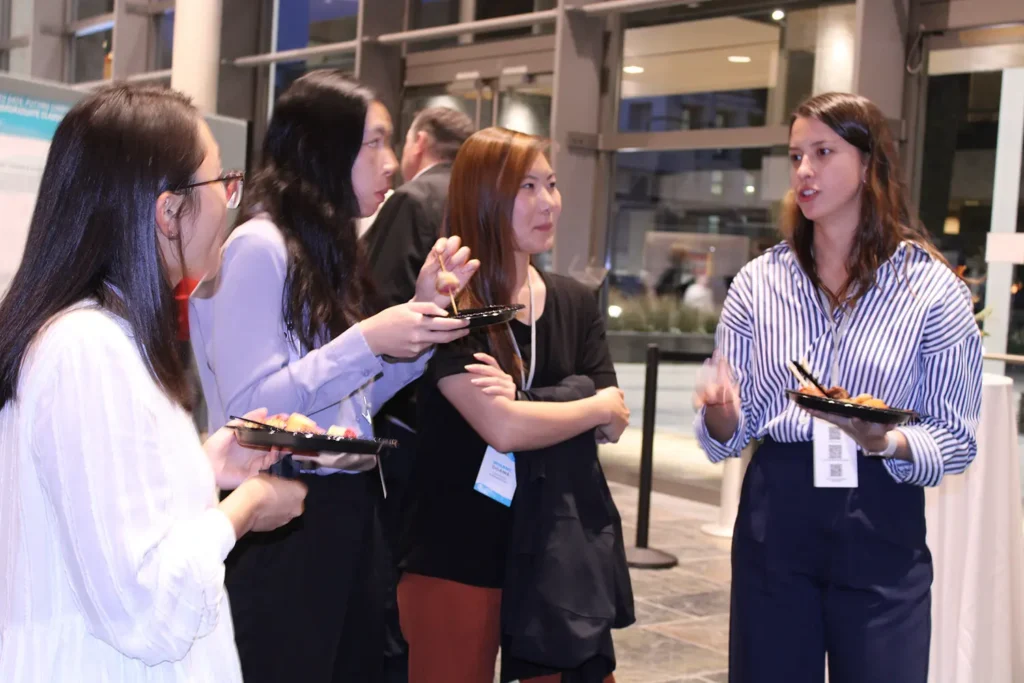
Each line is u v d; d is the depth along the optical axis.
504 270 2.23
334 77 1.97
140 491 1.16
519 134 2.28
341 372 1.73
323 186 1.92
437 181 3.19
